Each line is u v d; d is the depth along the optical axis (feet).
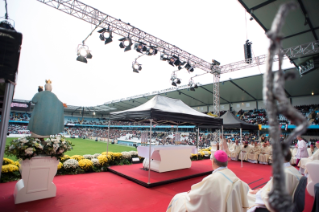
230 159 42.37
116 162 28.66
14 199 14.16
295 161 34.53
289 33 33.04
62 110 16.34
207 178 7.55
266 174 27.14
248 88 66.90
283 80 2.33
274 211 2.38
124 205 14.28
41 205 13.50
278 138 2.34
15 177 18.84
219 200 7.07
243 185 7.79
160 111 20.86
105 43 28.27
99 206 13.88
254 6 27.91
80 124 157.48
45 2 24.29
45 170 14.92
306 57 38.19
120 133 117.80
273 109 2.36
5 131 7.29
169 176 22.40
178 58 36.96
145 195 16.61
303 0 25.13
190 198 7.57
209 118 27.78
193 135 85.35
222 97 80.48
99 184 19.22
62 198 15.03
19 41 7.59
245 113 81.82
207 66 43.98
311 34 32.68
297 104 70.08
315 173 16.97
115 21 28.32
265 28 32.27
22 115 137.80
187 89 74.64
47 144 14.76
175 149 26.66
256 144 38.81
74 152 50.16
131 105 115.75
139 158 31.65
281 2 26.20
